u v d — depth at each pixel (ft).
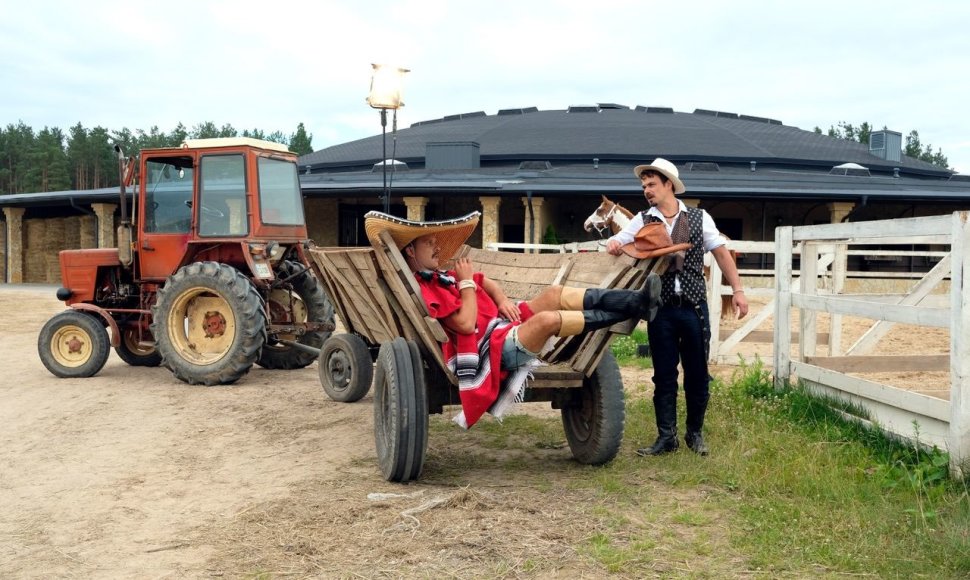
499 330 14.93
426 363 16.96
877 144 144.87
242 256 31.04
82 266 31.89
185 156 30.81
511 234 95.50
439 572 11.34
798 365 22.12
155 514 14.38
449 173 105.60
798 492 14.55
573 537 12.66
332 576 11.25
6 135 375.86
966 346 14.61
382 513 13.97
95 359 30.60
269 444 19.94
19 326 51.37
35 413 24.16
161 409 24.57
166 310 29.01
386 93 30.91
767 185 88.33
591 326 14.61
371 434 20.93
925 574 11.07
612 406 16.52
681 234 17.01
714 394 22.98
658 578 11.10
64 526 13.80
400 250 16.05
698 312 17.19
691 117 161.48
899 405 17.04
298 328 31.09
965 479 14.43
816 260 22.48
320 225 96.02
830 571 11.30
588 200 94.27
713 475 15.92
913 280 83.41
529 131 141.08
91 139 344.08
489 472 16.92
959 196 84.23
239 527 13.41
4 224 111.45
